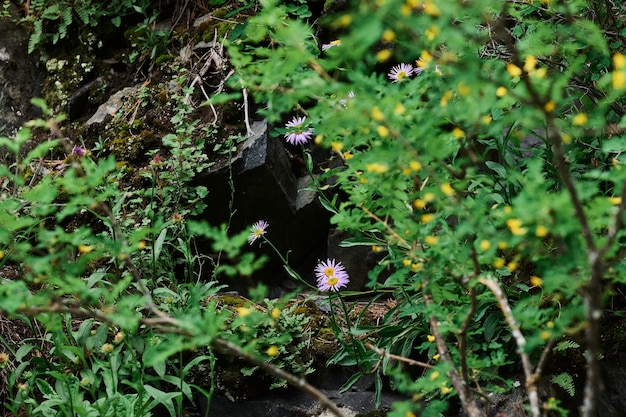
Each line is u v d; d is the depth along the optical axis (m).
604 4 4.00
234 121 4.87
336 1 4.82
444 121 2.58
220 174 4.66
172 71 5.21
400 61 4.68
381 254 4.73
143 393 3.76
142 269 4.27
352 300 4.73
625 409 3.75
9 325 4.11
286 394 4.15
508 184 3.81
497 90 2.33
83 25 5.60
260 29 2.59
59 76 5.52
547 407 2.49
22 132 2.44
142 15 5.62
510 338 3.81
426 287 2.69
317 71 2.47
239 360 4.10
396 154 2.22
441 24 1.82
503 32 2.44
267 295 4.93
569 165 3.81
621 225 2.00
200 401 4.11
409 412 2.54
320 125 2.54
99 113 5.24
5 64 5.61
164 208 4.50
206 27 5.30
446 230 2.53
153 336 3.78
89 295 2.30
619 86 2.04
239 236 2.27
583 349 3.81
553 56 3.62
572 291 2.29
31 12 5.72
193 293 2.94
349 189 2.77
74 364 3.95
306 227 4.93
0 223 2.84
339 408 4.08
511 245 2.26
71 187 2.41
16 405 3.69
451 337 3.86
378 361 3.95
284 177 4.83
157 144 4.90
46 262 2.31
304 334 4.24
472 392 2.83
